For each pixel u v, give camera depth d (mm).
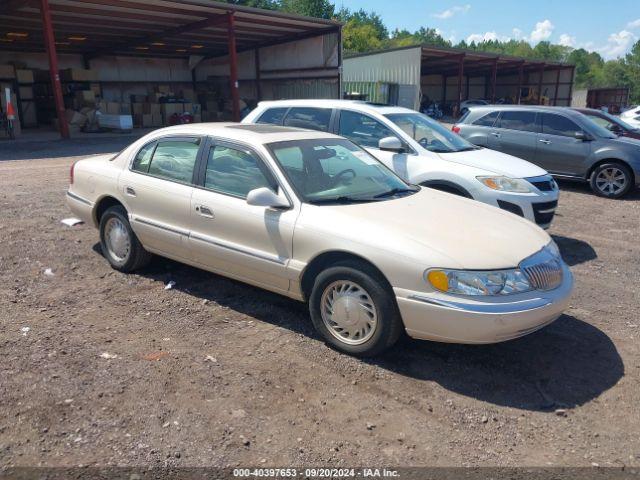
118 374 3662
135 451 2906
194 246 4816
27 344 4031
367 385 3641
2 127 21172
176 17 24312
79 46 31531
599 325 4711
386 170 5246
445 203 4680
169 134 5254
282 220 4219
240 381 3635
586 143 10914
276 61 30688
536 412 3398
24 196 9234
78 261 5941
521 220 4590
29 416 3166
